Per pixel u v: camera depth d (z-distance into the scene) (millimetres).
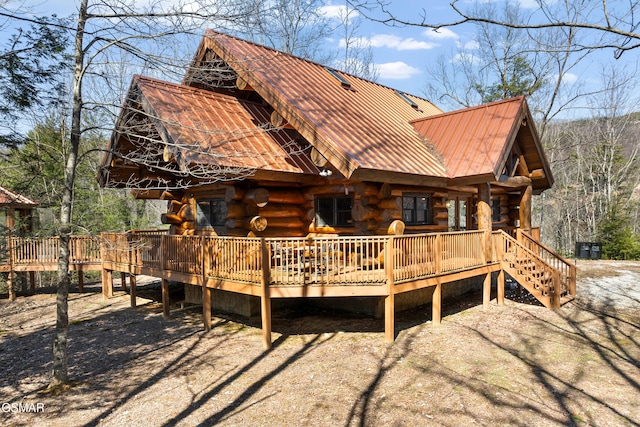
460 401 6414
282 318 11562
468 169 11242
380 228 10805
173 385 7387
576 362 7910
